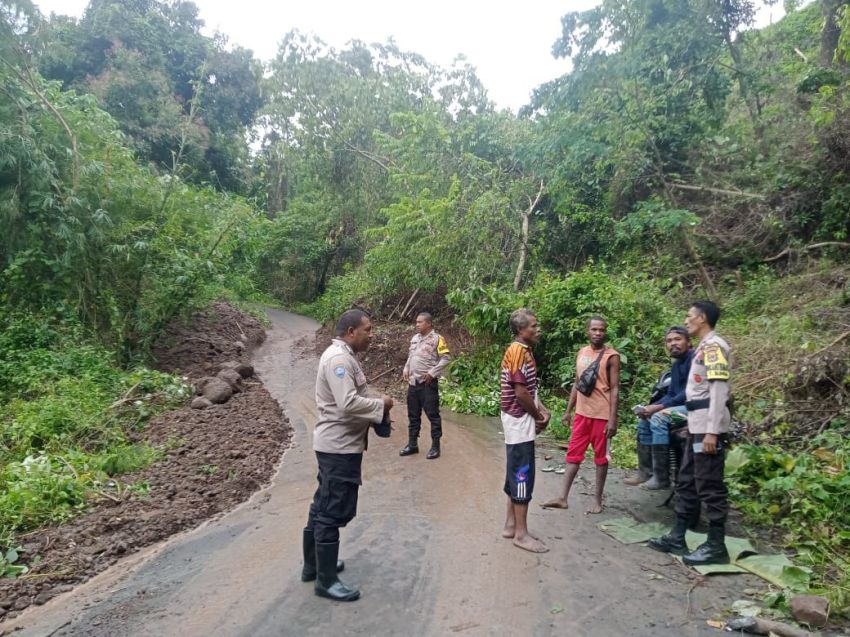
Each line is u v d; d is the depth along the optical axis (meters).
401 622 3.29
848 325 6.88
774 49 14.76
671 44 11.52
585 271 9.73
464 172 14.86
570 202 12.85
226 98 29.70
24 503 4.91
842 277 8.68
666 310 8.72
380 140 16.64
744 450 5.07
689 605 3.40
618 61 11.73
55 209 9.63
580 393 4.89
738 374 6.86
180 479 5.88
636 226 11.01
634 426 7.05
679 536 4.08
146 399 8.50
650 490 5.39
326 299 21.73
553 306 9.06
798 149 10.61
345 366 3.54
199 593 3.70
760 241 10.75
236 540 4.54
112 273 10.66
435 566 3.96
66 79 24.44
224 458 6.51
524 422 4.14
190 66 28.22
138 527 4.77
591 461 6.38
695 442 3.88
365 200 20.77
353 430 3.57
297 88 20.50
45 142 9.84
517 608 3.41
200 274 11.86
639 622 3.24
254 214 14.68
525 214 13.35
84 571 4.10
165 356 12.37
